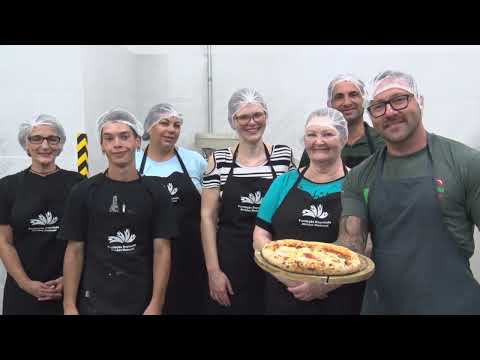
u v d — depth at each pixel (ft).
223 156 7.63
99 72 12.28
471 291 4.43
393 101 4.46
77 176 7.39
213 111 14.73
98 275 5.92
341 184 6.08
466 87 12.79
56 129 7.20
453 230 4.37
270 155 7.52
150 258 6.23
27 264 6.91
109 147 5.96
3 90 11.58
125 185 6.09
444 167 4.41
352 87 7.82
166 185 7.87
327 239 5.93
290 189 6.32
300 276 4.64
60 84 11.43
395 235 4.69
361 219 5.04
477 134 12.85
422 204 4.45
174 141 8.22
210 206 7.55
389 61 13.21
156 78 14.88
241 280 7.28
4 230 6.95
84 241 6.09
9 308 7.09
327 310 5.90
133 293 5.99
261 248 5.72
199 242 8.30
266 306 6.87
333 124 6.13
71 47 11.31
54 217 6.99
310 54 13.79
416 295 4.55
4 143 11.60
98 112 12.26
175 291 7.94
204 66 14.60
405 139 4.54
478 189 4.22
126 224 5.96
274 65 14.12
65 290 6.12
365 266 4.82
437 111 13.01
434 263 4.44
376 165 4.94
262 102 7.50
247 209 7.28
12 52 11.49
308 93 13.92
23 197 6.89
